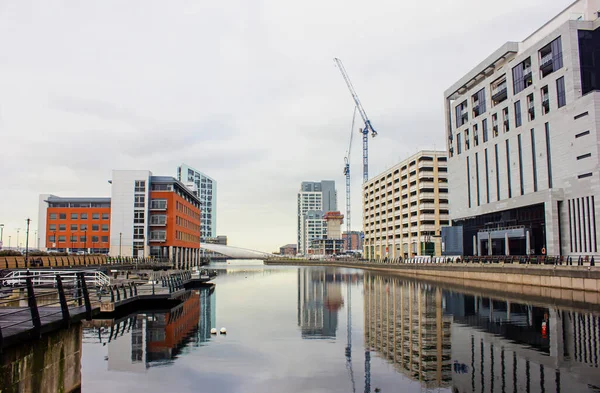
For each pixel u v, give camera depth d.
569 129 70.94
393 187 165.12
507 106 90.56
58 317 16.00
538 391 18.59
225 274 120.44
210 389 18.91
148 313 39.84
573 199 69.56
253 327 33.53
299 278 99.19
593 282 49.88
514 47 91.50
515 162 87.06
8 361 12.53
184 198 120.12
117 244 100.50
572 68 71.25
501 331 31.80
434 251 130.50
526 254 78.62
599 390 18.66
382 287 70.94
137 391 18.41
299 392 18.69
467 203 107.88
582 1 78.06
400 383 19.88
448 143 119.31
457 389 19.05
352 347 26.92
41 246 125.75
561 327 33.09
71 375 16.66
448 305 46.38
